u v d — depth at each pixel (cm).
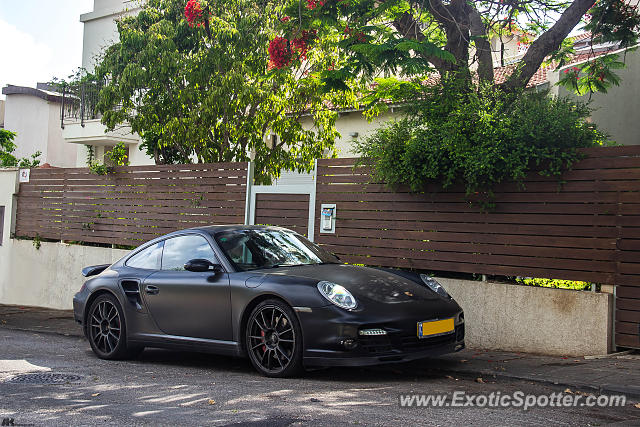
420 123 830
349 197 915
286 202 998
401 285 623
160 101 1236
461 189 805
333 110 1377
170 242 736
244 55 1202
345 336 555
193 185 1133
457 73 830
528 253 750
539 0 1018
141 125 1216
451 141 760
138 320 721
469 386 556
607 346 690
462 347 624
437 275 846
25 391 565
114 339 752
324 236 938
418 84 854
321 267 658
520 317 753
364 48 795
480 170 742
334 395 517
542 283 768
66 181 1365
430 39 1018
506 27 1093
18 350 840
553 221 733
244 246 684
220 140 1260
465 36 919
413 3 917
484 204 777
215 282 650
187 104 1232
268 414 454
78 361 745
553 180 733
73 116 1983
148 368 691
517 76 850
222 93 1144
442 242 820
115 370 678
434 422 429
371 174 887
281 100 1217
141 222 1216
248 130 1208
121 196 1255
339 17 897
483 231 786
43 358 770
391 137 837
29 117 2531
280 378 595
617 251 690
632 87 1371
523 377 574
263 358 610
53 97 2486
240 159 1262
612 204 695
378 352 556
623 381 547
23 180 1451
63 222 1368
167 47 1176
